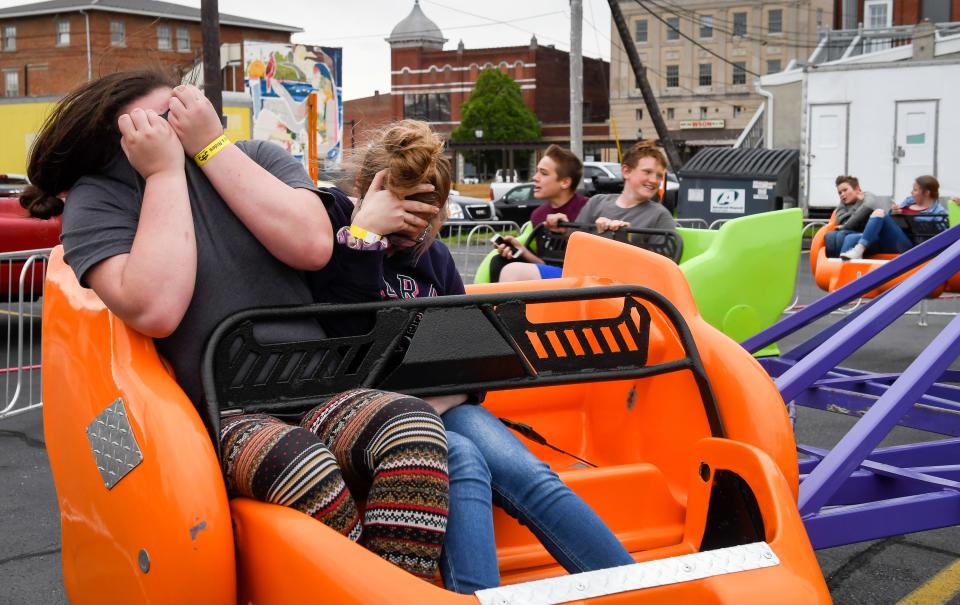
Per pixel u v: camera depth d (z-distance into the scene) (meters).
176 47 76.06
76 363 2.18
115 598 2.03
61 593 3.57
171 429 1.85
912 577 3.68
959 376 5.39
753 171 18.14
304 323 2.23
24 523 4.35
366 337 2.21
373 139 2.46
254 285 2.15
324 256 2.20
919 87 21.11
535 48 83.62
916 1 59.34
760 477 2.21
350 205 2.49
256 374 2.11
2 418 6.45
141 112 2.07
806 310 4.78
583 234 3.34
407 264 2.58
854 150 21.95
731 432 2.53
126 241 2.07
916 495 3.25
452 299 2.31
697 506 2.51
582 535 2.17
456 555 2.02
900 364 7.89
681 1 73.81
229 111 17.98
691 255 6.45
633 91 76.19
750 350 4.82
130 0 75.81
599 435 3.23
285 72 22.20
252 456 1.90
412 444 1.94
